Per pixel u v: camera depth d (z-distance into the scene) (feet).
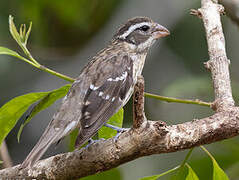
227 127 25.61
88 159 26.55
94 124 28.81
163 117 46.37
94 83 30.94
